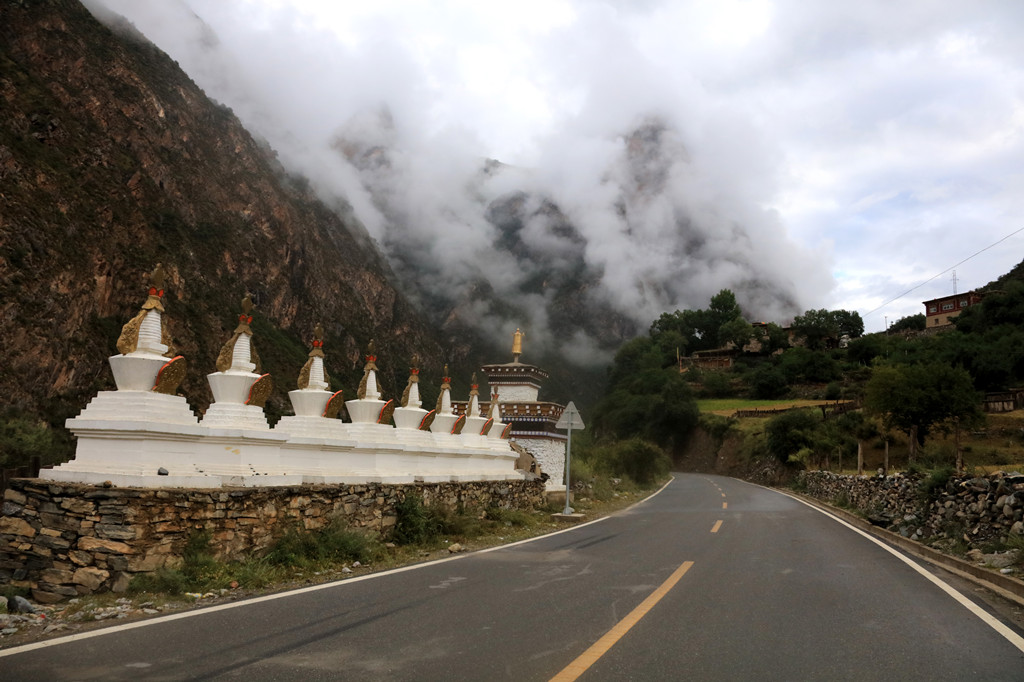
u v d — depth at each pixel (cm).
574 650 558
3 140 4803
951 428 4916
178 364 837
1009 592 845
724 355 12550
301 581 848
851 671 513
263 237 8375
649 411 8619
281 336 6806
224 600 718
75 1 7512
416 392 1569
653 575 942
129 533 721
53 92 6106
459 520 1362
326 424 1162
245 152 9425
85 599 688
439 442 1695
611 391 11294
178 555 774
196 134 8512
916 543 1331
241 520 865
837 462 4909
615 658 537
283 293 8125
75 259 4709
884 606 757
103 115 6681
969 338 7919
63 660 498
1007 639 616
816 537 1469
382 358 9588
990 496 1192
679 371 11831
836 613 718
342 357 8550
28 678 457
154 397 812
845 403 6575
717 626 650
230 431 893
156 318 849
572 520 1830
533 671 500
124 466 779
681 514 2089
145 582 718
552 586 848
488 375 2908
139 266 5344
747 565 1051
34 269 4325
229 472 895
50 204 4797
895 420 4559
